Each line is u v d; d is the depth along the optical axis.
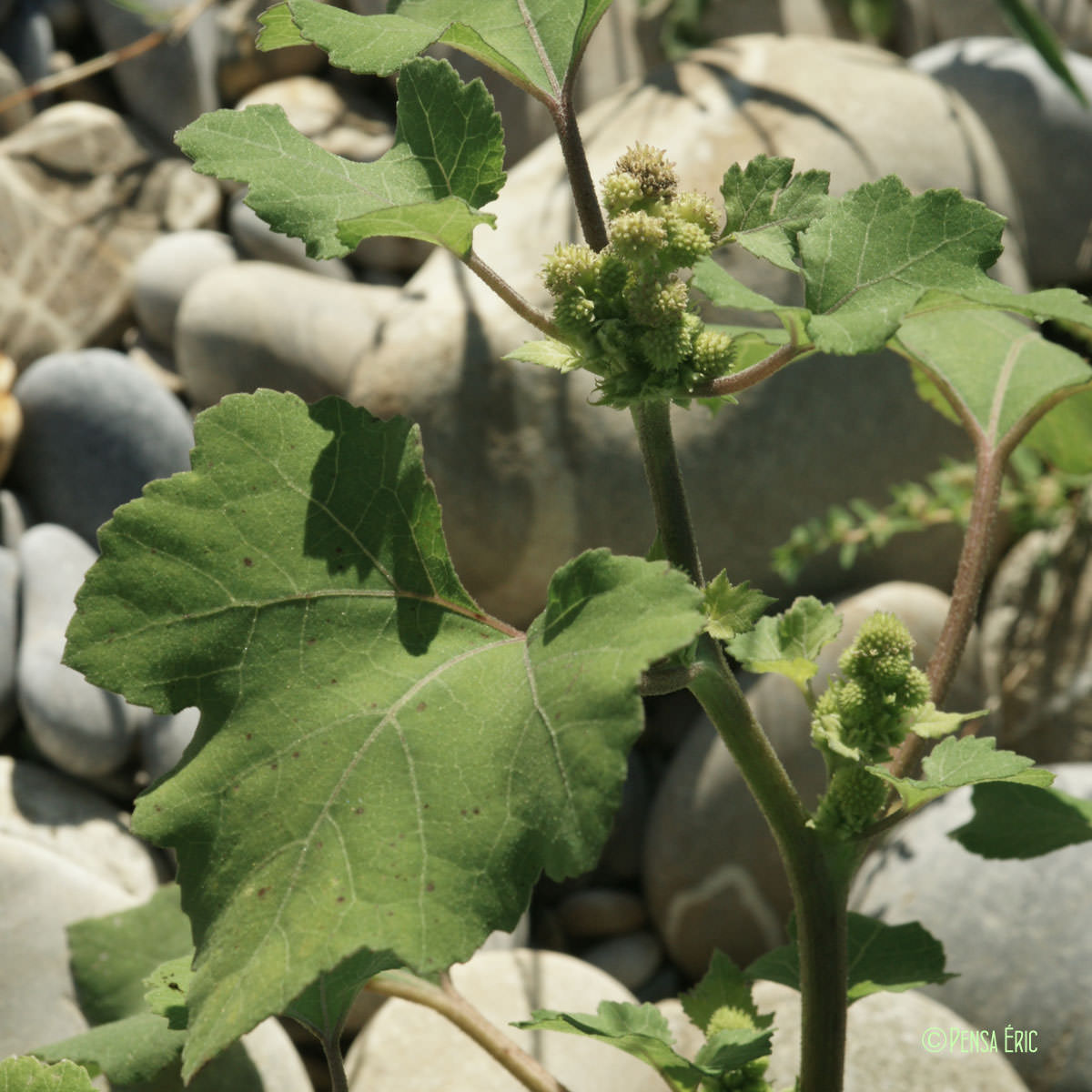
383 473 0.60
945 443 1.26
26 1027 0.81
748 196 0.61
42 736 1.08
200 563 0.59
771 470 1.19
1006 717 1.25
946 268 0.59
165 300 1.39
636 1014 0.69
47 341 1.38
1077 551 1.26
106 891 0.84
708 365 0.60
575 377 1.17
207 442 0.60
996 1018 0.94
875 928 0.73
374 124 1.55
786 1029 0.84
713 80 1.30
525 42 0.62
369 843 0.57
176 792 0.58
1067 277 1.44
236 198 1.51
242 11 1.54
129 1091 0.77
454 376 1.18
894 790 0.64
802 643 0.65
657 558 0.62
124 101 1.54
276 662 0.59
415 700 0.58
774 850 1.10
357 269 1.45
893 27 1.63
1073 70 1.43
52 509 1.25
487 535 1.19
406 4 0.63
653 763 1.26
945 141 1.29
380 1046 0.85
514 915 0.56
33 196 1.41
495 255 1.24
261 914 0.57
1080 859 0.97
